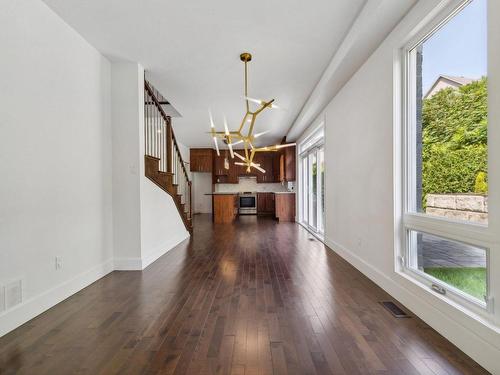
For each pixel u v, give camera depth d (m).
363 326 1.93
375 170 2.84
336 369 1.46
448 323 1.74
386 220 2.61
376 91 2.79
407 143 2.41
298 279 2.97
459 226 1.77
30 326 1.96
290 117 6.02
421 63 2.27
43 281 2.24
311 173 6.80
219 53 3.18
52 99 2.39
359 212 3.29
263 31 2.76
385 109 2.61
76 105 2.73
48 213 2.32
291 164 8.19
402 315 2.10
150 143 4.85
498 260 1.45
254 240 5.32
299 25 2.66
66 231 2.54
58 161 2.46
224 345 1.69
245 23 2.62
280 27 2.69
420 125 2.29
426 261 2.18
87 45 2.92
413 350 1.63
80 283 2.72
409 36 2.25
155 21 2.57
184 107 5.18
